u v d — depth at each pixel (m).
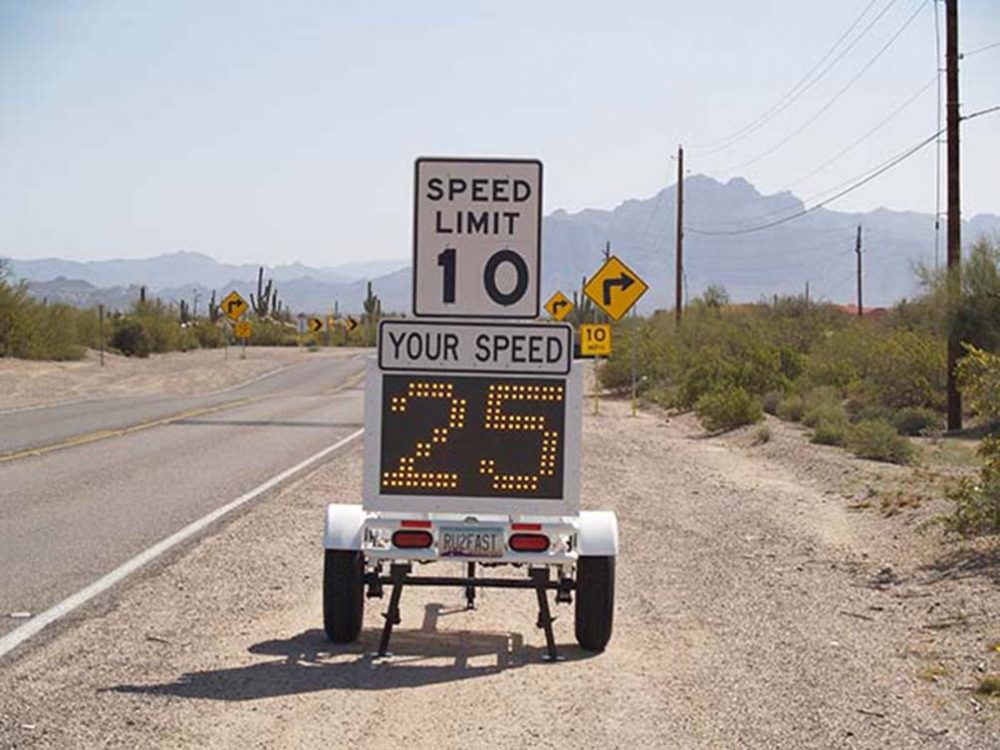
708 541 14.65
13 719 7.26
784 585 12.06
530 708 7.85
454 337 9.08
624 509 17.14
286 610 10.55
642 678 8.62
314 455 23.27
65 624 9.71
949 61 31.19
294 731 7.27
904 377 33.78
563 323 9.10
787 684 8.47
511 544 9.09
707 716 7.71
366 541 9.41
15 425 28.81
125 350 73.38
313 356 79.25
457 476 9.10
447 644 9.58
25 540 13.52
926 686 8.45
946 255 31.53
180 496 17.33
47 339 61.88
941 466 22.61
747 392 34.03
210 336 95.00
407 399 9.10
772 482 20.66
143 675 8.38
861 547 14.23
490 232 9.28
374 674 8.62
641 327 57.19
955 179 31.12
